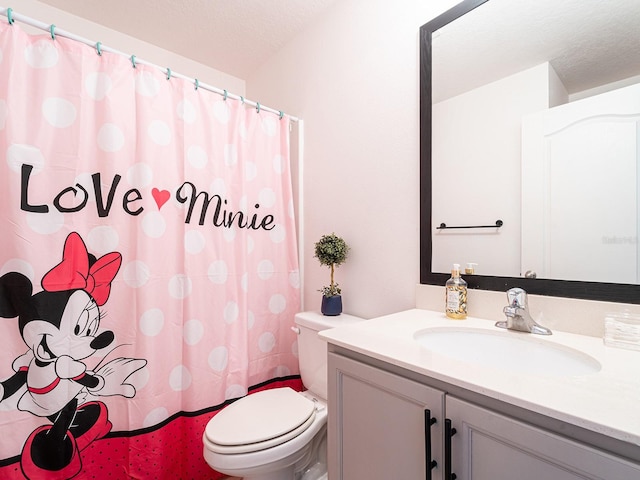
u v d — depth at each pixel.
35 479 1.06
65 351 1.12
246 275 1.56
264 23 1.77
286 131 1.77
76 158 1.14
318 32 1.72
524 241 0.99
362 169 1.48
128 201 1.25
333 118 1.63
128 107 1.25
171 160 1.35
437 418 0.66
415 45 1.27
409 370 0.73
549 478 0.52
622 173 0.82
